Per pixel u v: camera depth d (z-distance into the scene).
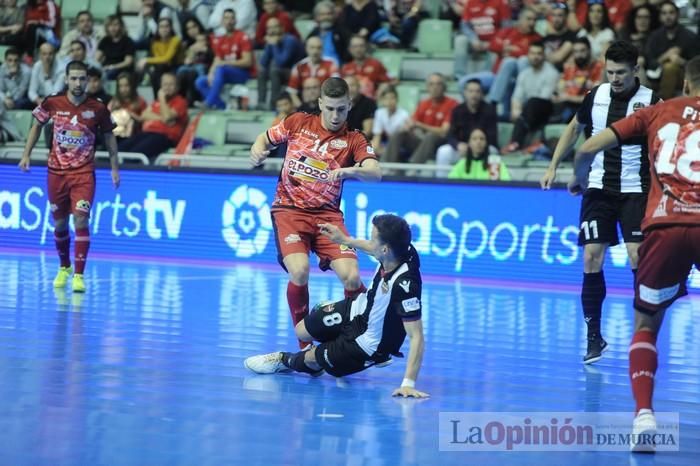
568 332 14.43
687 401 10.11
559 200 20.33
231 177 22.67
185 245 23.00
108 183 23.64
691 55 22.81
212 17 28.50
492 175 21.38
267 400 9.46
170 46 27.56
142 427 8.25
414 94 25.41
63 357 11.20
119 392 9.54
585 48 23.06
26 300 15.61
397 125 23.50
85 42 28.48
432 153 22.91
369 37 27.17
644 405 7.98
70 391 9.50
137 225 23.39
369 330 10.09
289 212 11.41
